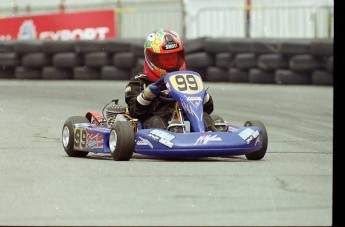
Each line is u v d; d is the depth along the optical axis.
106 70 59.91
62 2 73.50
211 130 22.52
